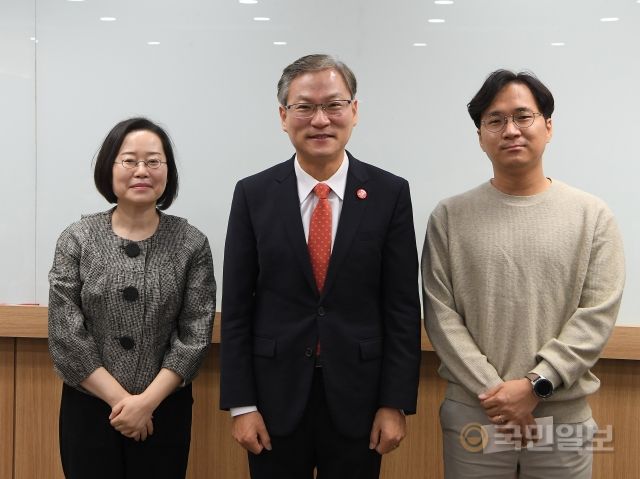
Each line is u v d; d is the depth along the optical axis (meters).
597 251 1.58
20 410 2.26
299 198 1.63
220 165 2.20
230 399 1.59
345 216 1.60
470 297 1.64
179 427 1.76
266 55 2.16
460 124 2.12
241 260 1.64
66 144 2.23
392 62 2.12
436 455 2.20
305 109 1.56
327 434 1.60
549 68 2.08
